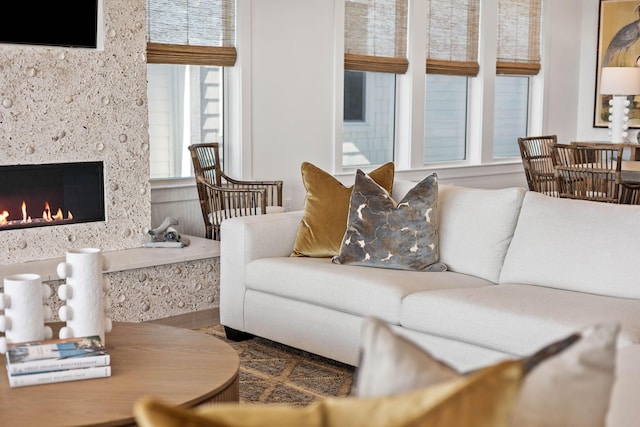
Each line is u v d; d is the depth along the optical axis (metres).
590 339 1.02
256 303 3.94
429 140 7.41
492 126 7.78
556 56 8.49
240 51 5.64
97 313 2.58
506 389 0.88
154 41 5.24
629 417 1.78
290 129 6.03
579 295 3.13
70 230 4.46
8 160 4.18
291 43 5.96
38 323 2.50
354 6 6.47
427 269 3.71
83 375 2.32
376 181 4.07
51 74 4.29
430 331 3.15
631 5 8.41
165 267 4.46
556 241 3.33
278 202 5.33
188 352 2.64
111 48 4.52
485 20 7.56
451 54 7.37
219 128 5.76
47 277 3.99
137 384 2.29
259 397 3.26
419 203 3.75
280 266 3.80
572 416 0.98
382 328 1.04
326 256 4.01
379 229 3.75
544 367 1.00
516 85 8.27
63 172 4.43
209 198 5.29
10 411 2.06
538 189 6.68
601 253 3.19
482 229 3.66
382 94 6.88
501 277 3.53
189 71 5.54
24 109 4.21
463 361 3.06
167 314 4.51
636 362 2.14
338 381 3.49
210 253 4.65
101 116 4.52
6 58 4.11
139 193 4.75
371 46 6.63
